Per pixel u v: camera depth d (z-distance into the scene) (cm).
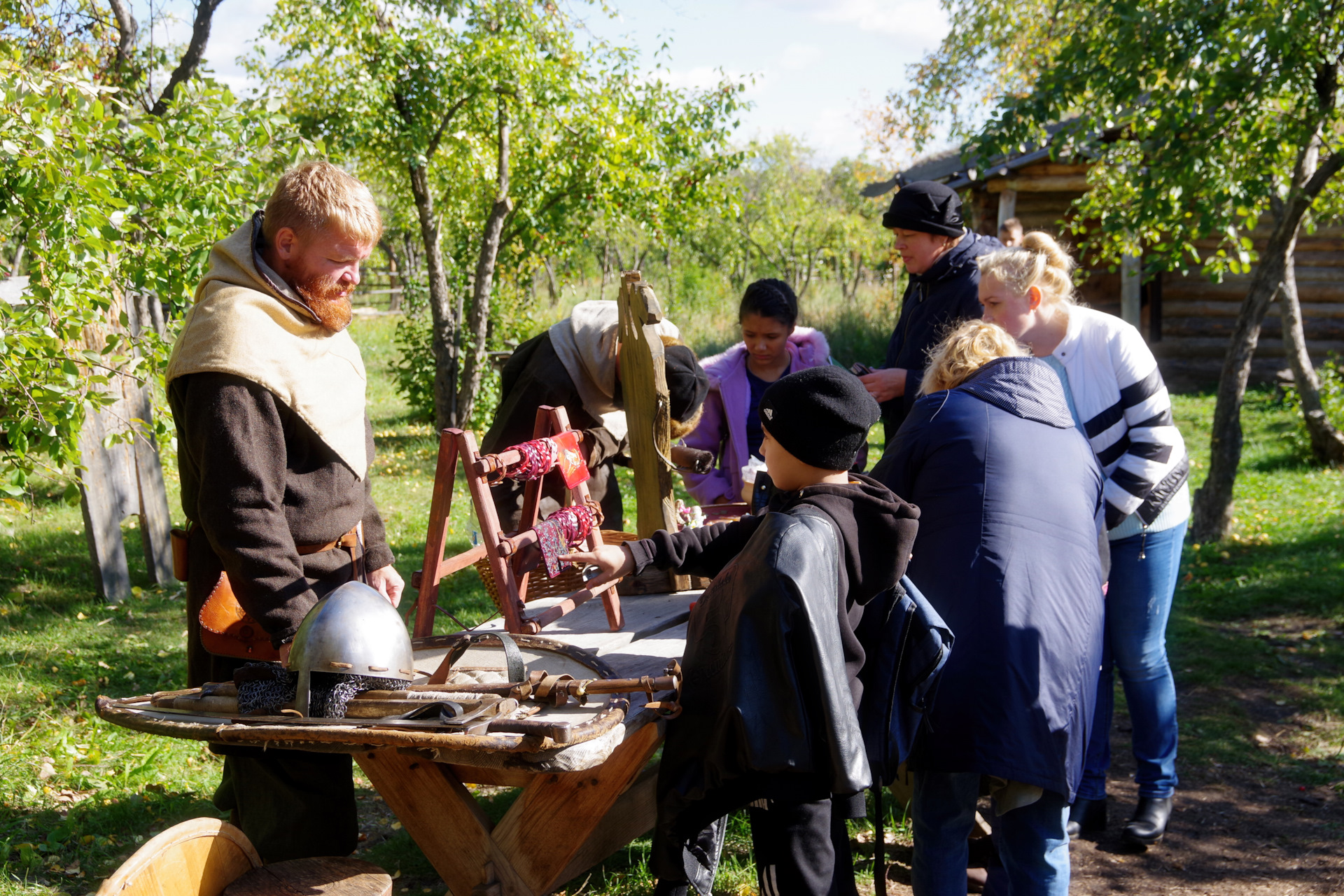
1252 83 671
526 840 240
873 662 237
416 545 796
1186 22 660
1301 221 738
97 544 654
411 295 1471
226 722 208
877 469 282
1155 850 371
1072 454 271
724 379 401
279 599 224
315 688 203
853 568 221
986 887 306
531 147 1301
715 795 223
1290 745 455
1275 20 645
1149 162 748
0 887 317
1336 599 635
